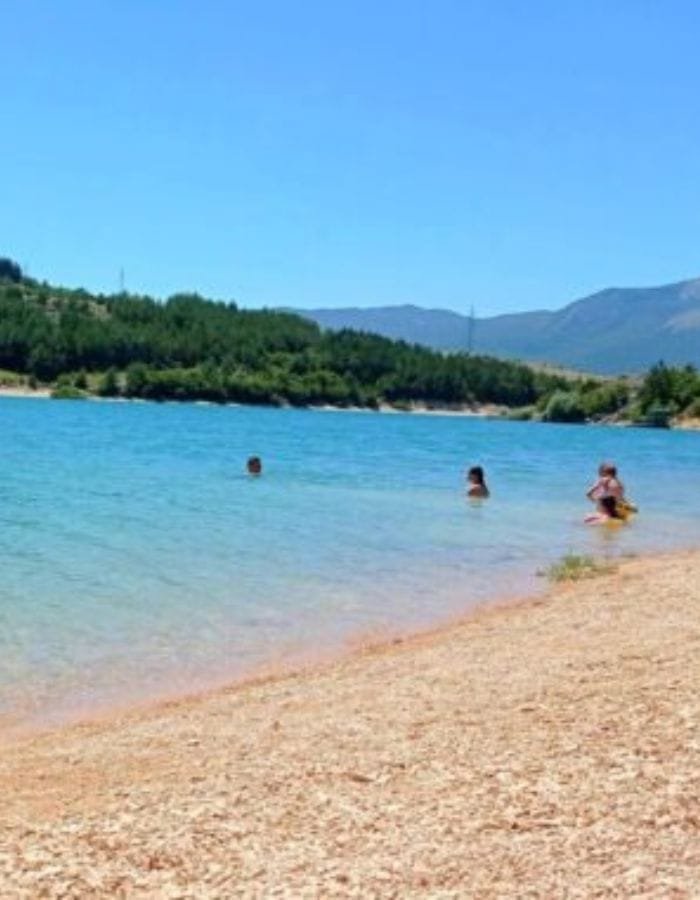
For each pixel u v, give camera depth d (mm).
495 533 31656
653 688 12414
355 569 24781
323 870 7773
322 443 85625
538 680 13469
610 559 26344
